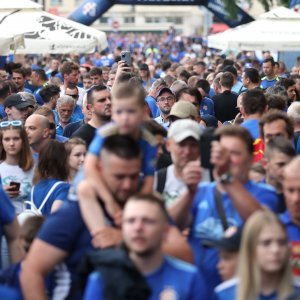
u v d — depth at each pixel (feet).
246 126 58.18
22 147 54.44
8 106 68.69
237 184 34.30
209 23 396.78
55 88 82.89
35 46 109.29
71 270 34.71
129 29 570.87
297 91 90.07
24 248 38.96
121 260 29.63
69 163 51.44
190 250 33.94
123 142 32.83
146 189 34.91
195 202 36.68
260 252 30.27
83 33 110.32
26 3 106.11
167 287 31.17
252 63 149.18
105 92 57.36
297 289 33.22
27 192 53.78
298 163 35.17
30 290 34.14
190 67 143.23
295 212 35.24
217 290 32.27
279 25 116.57
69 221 34.17
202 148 36.91
